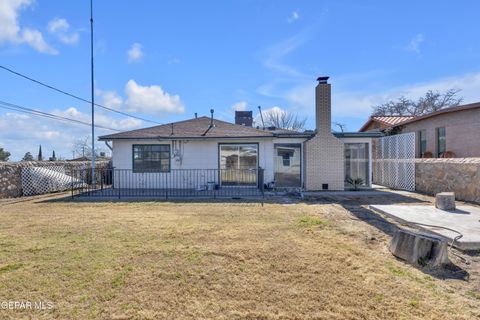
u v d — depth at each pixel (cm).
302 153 1389
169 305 310
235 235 566
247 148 1391
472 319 281
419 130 1672
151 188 1395
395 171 1420
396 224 658
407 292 336
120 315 290
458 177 1028
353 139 1410
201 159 1402
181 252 466
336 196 1127
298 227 629
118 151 1411
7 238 547
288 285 354
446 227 583
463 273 392
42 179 1274
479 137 1262
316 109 1327
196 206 907
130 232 588
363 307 304
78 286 350
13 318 284
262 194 1124
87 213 798
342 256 449
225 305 309
